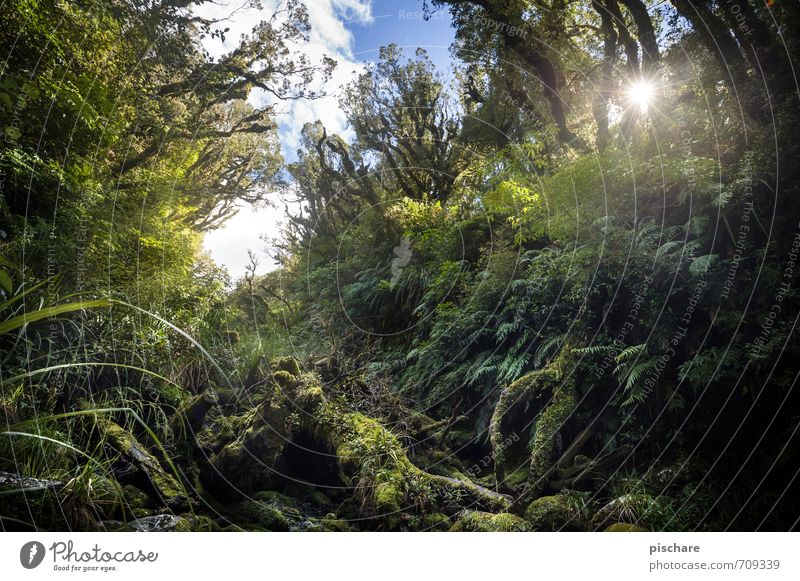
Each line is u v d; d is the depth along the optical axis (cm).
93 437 330
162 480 330
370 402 546
